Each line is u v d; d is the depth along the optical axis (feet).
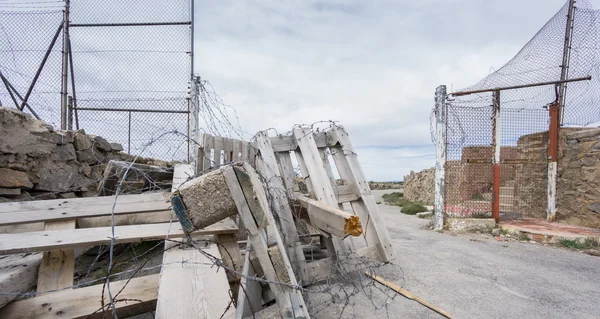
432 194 36.40
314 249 12.61
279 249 5.10
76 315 5.81
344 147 11.97
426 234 19.43
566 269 12.48
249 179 5.07
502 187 24.98
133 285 6.70
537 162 21.47
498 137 20.72
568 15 20.11
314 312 8.51
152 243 13.12
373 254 10.94
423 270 12.27
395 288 10.16
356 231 6.72
